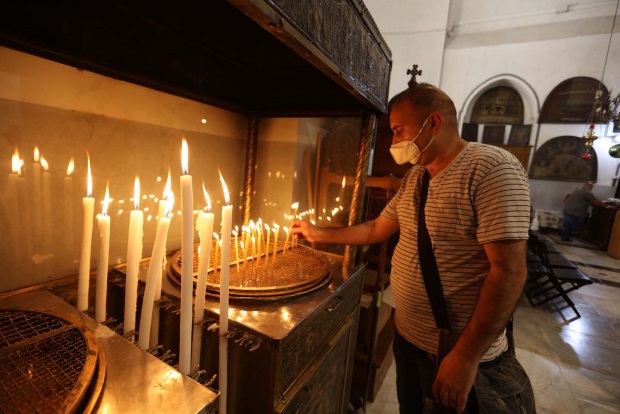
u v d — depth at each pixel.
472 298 0.89
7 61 0.68
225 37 1.14
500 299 0.75
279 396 0.70
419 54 6.73
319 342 0.88
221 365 0.68
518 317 2.87
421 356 1.06
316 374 0.87
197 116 1.21
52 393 0.40
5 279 0.73
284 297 0.81
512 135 7.44
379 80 1.17
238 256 1.03
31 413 0.37
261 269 0.98
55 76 0.77
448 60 7.34
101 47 0.83
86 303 0.65
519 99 7.28
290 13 0.55
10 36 0.65
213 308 0.75
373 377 1.57
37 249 0.78
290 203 1.52
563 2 6.20
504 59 6.96
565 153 7.08
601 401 1.76
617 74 6.21
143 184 1.03
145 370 0.48
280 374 0.69
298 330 0.72
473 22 6.93
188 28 1.01
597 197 6.96
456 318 0.91
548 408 1.69
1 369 0.44
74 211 0.85
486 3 6.75
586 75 6.46
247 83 1.40
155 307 0.77
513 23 6.66
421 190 1.01
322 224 1.62
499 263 0.75
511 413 0.84
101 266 0.62
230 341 0.72
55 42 0.73
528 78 6.91
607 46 6.20
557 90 6.77
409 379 1.17
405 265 1.05
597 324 2.79
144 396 0.43
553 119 6.97
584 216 6.16
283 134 1.50
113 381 0.46
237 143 1.46
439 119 0.89
